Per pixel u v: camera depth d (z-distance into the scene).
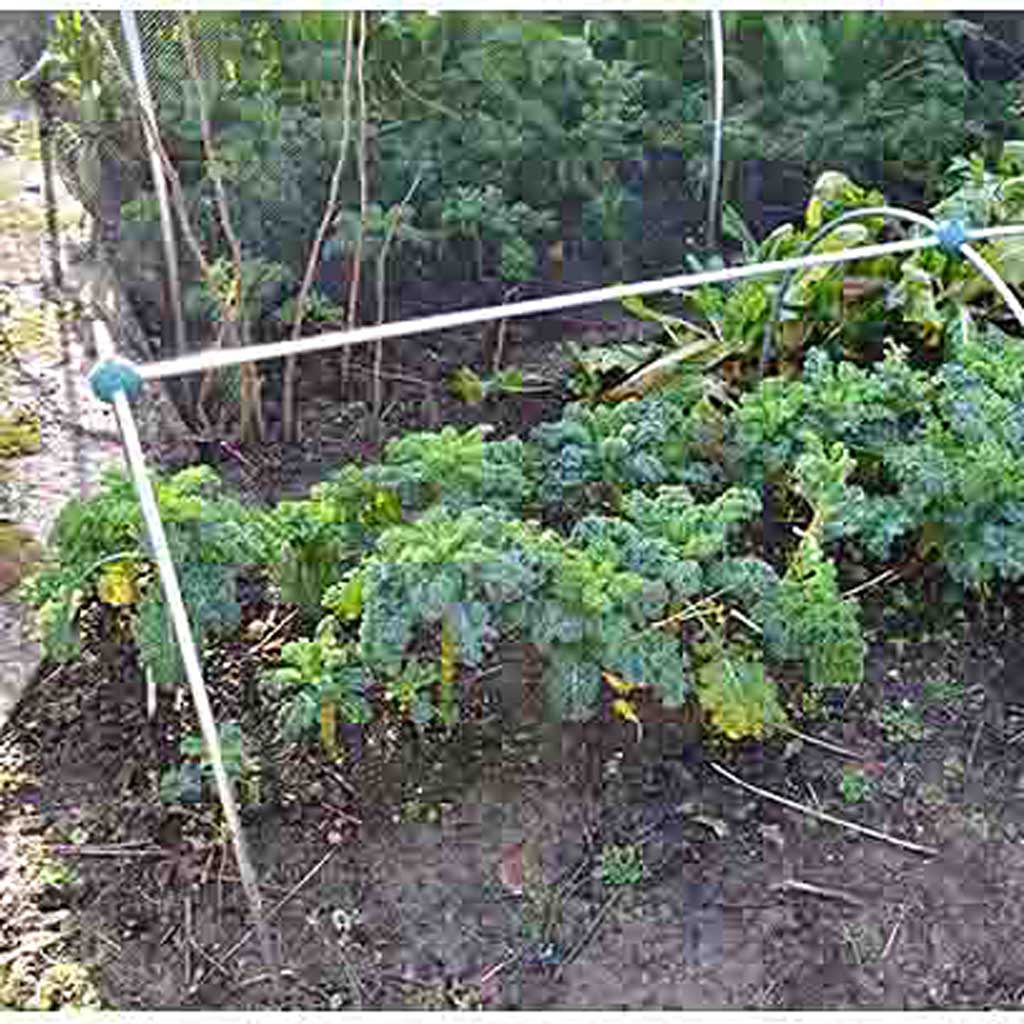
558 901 2.93
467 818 3.06
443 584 2.76
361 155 3.79
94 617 3.43
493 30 4.43
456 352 4.25
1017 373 3.43
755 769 3.18
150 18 4.00
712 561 3.17
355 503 3.17
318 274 4.39
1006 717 3.31
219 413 4.04
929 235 3.78
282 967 2.82
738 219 4.20
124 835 3.03
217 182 3.70
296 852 3.00
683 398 3.68
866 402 3.43
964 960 2.87
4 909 2.89
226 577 2.96
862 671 3.21
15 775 3.13
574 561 2.89
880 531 3.21
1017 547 3.17
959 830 3.08
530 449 3.41
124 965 2.82
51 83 5.05
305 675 2.88
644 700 3.26
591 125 4.43
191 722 3.21
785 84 4.79
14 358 4.15
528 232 4.46
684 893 2.95
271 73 4.43
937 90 4.71
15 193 4.79
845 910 2.93
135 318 4.25
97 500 2.99
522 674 3.31
